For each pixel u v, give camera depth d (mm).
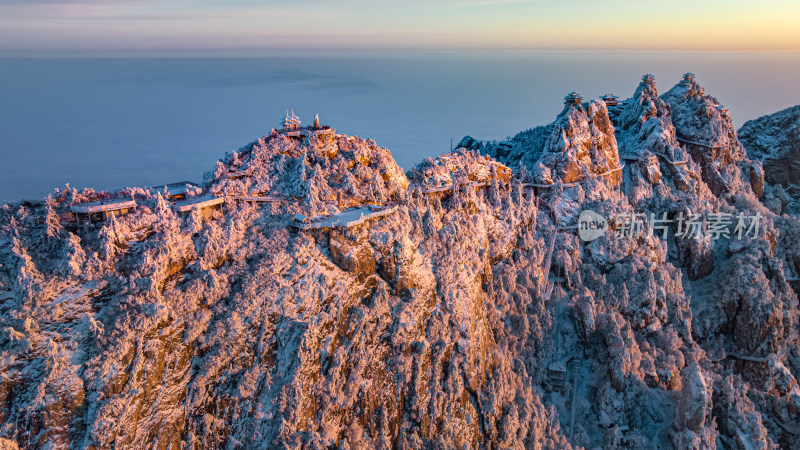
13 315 53125
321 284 69500
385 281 76250
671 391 93688
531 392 89438
